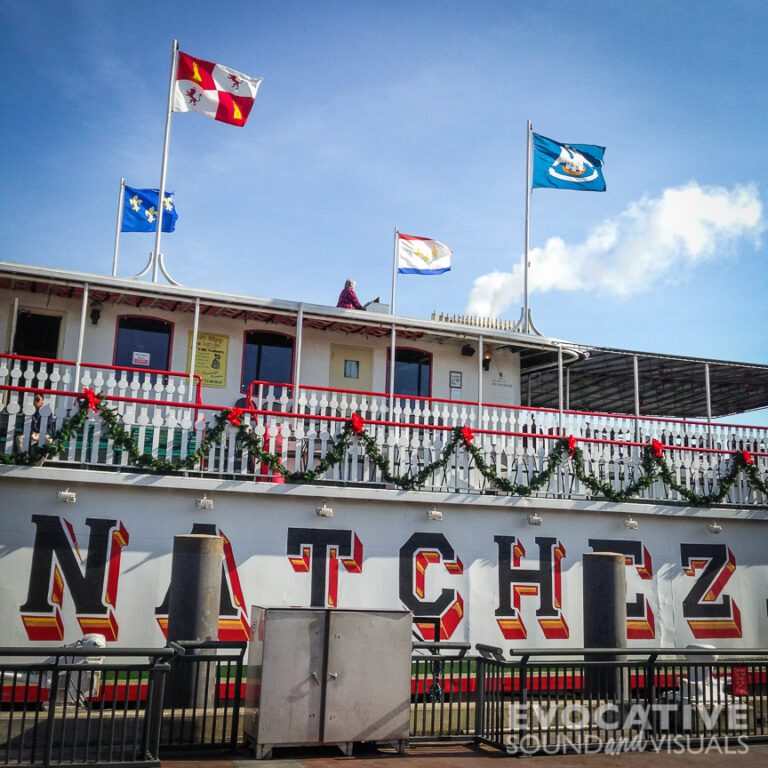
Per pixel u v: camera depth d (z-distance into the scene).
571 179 19.67
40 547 12.08
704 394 24.55
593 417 16.39
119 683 11.58
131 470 12.71
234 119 17.06
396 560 13.83
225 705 9.39
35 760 8.16
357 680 9.34
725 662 10.71
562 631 14.53
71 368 16.05
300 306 15.86
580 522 15.13
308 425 16.92
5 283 15.41
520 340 17.62
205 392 16.91
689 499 15.89
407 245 19.67
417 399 15.48
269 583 13.05
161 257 15.70
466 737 10.37
